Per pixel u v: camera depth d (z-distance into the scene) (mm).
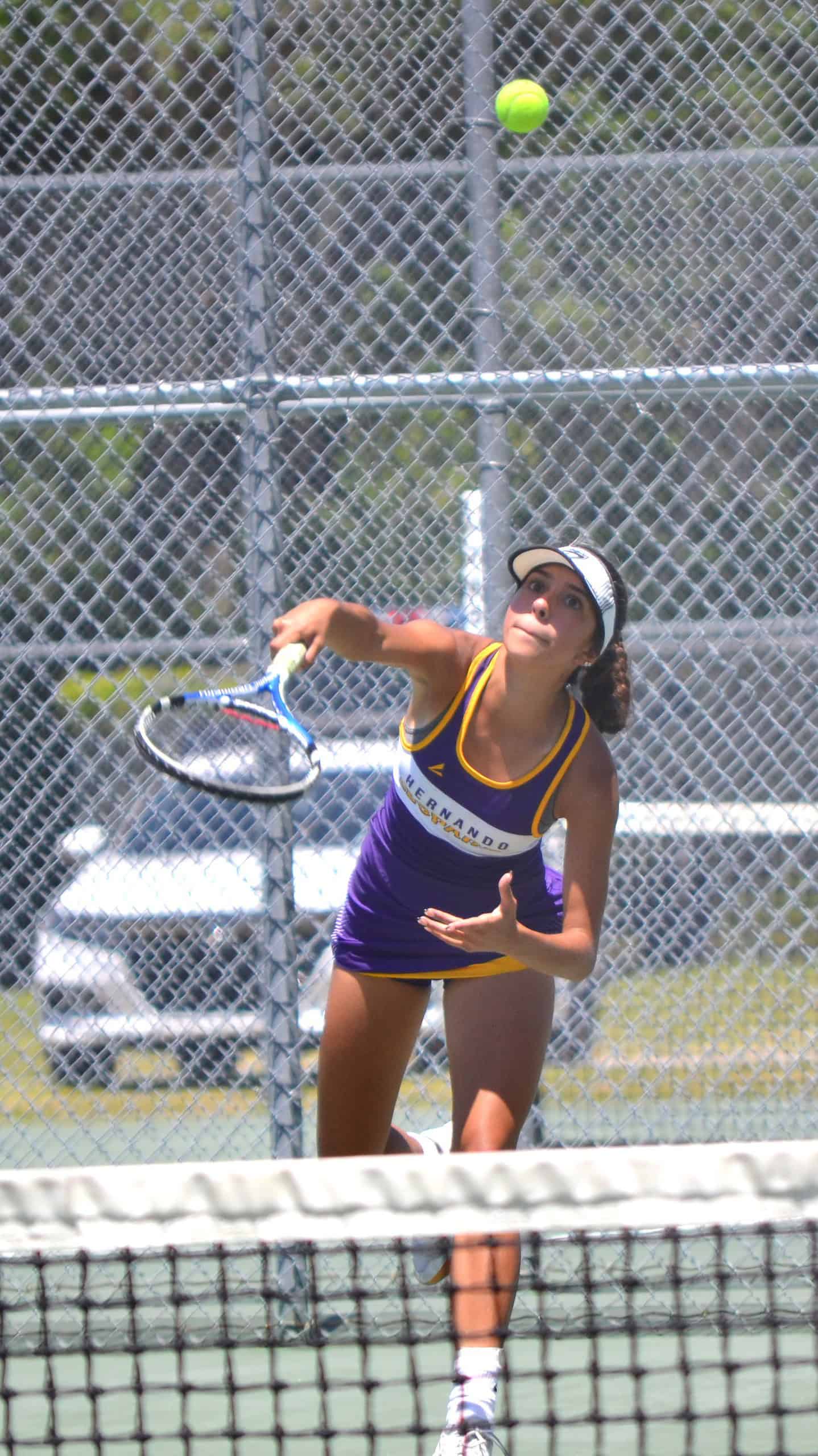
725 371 14922
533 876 10805
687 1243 14836
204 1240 7305
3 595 15797
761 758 15422
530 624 10078
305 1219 7289
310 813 15469
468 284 15781
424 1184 7328
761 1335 13891
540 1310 10117
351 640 10062
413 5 15703
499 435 14992
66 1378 13195
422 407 14984
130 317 15625
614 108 15578
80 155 17312
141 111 17141
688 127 15695
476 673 10367
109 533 15664
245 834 15539
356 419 15406
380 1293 9070
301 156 15859
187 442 15930
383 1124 11422
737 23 15711
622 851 15406
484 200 15211
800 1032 15164
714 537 15383
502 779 10305
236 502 15672
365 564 15375
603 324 15398
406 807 10688
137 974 15430
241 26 15164
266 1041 14578
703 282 15320
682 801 15359
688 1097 15039
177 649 15484
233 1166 7375
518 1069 10352
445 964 10586
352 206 15453
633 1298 13461
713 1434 11328
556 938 9609
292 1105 14477
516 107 14867
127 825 15547
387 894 10797
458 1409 9023
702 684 15430
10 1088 15547
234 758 15484
